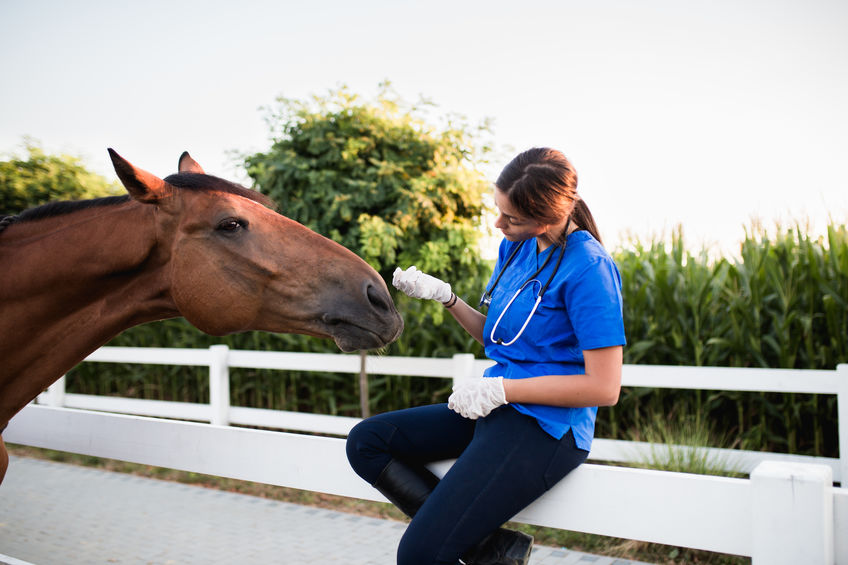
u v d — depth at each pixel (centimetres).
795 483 125
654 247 622
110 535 413
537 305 163
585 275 155
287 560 371
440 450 179
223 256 188
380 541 404
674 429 520
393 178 463
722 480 142
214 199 191
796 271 511
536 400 152
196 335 745
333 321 189
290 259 191
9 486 529
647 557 365
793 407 488
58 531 420
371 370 545
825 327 511
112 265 194
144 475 566
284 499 497
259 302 192
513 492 153
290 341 691
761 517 129
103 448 248
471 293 597
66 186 775
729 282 547
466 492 152
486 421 163
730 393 509
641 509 151
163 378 773
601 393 148
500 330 176
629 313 561
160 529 425
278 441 204
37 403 718
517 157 162
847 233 538
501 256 194
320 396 682
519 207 157
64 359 202
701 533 144
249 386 713
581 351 166
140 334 786
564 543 391
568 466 159
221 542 401
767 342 525
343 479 191
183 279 189
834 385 392
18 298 196
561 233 168
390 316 192
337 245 201
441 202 474
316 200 483
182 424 227
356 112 479
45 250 196
